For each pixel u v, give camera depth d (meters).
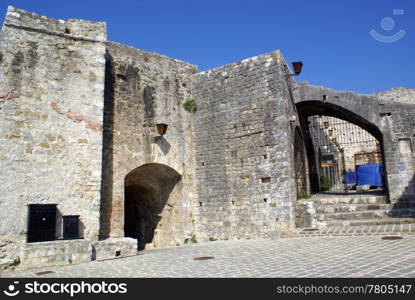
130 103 12.03
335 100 12.57
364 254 6.48
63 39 10.14
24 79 9.34
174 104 13.28
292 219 10.77
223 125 12.83
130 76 12.18
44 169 9.27
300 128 13.69
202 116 13.48
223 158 12.66
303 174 14.07
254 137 11.93
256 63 12.27
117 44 12.05
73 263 8.64
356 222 10.15
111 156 11.26
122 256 9.73
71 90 10.02
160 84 12.99
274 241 9.73
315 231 9.80
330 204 11.95
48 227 8.78
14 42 9.35
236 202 12.07
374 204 11.27
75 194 9.62
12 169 8.80
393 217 10.45
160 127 12.31
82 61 10.36
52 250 8.43
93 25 10.73
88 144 10.06
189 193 13.09
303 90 12.95
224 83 13.03
